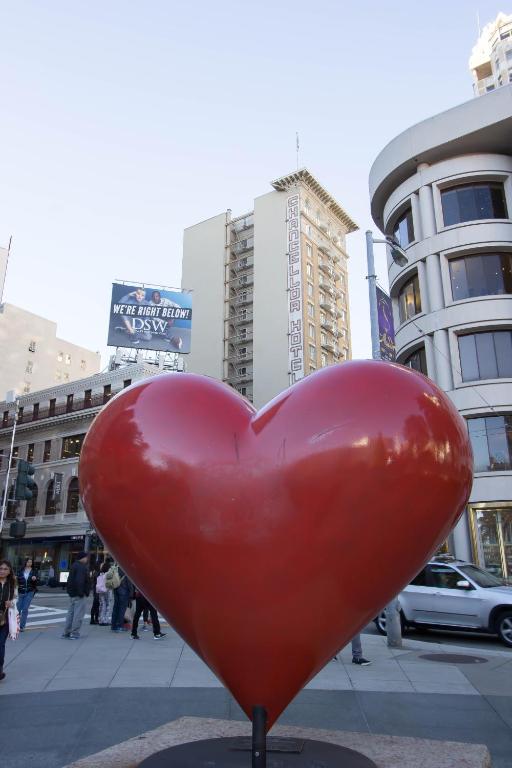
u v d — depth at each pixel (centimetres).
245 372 6556
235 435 245
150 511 247
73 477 4375
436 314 2655
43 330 7362
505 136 2708
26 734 519
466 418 2491
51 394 4819
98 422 275
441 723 559
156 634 1105
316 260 6631
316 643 246
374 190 3144
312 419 239
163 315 4356
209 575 240
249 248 6969
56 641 1077
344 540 234
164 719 565
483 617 1141
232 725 345
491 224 2670
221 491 239
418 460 239
